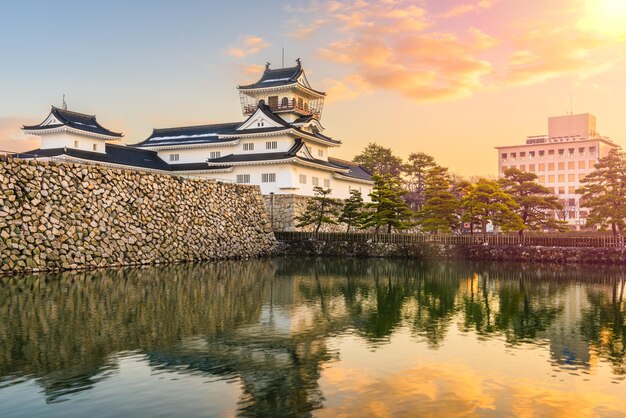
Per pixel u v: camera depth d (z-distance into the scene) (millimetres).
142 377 11164
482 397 10289
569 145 114750
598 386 10977
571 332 15781
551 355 13211
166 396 10117
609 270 34344
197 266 34000
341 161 70562
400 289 24750
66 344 13508
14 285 22453
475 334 15453
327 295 22547
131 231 33094
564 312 19031
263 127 55969
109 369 11656
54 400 9852
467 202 42812
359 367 12047
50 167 29188
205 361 12336
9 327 15148
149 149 61469
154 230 34906
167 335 14672
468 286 26047
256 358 12617
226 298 21109
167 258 35188
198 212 39531
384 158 89438
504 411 9648
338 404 9852
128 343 13742
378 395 10328
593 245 39156
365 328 16078
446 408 9719
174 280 26016
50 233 27984
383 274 31484
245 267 34500
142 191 34969
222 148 58562
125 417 9133
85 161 47375
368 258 44219
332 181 60312
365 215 47125
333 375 11461
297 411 9500
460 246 42125
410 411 9562
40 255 27141
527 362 12594
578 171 113688
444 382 11094
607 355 13258
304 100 66375
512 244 41906
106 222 31562
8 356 12414
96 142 51906
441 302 21094
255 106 64188
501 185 45031
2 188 26312
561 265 37625
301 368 11906
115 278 25797
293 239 47906
